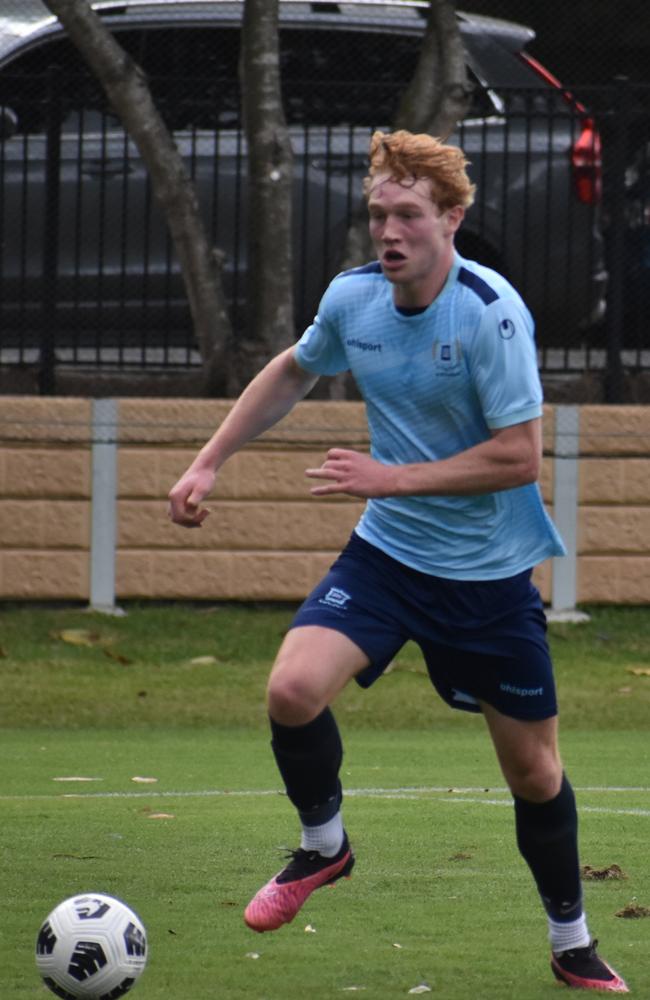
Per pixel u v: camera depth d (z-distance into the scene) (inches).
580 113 1925.4
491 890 831.1
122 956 605.9
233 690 1627.7
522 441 623.5
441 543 641.6
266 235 1881.2
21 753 1349.7
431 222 622.8
